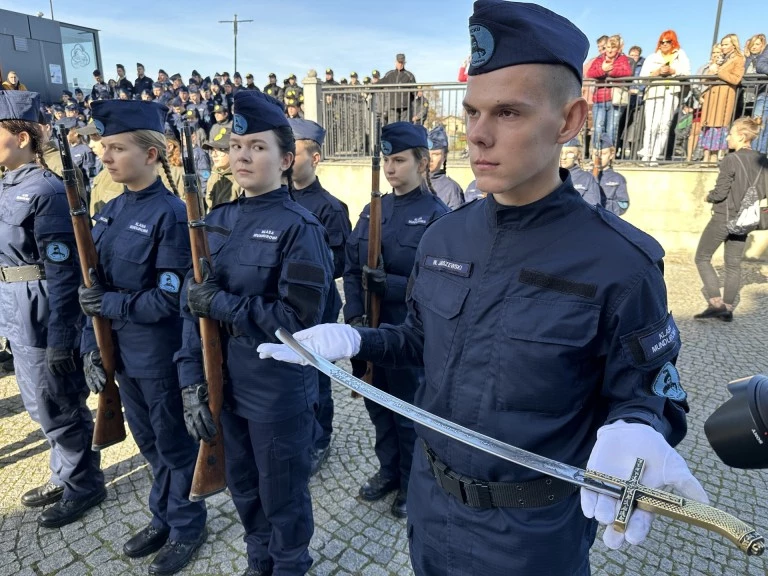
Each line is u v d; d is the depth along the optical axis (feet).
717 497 9.67
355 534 8.89
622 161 28.63
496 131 3.44
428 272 4.51
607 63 27.27
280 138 6.79
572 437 3.93
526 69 3.29
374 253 9.15
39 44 54.24
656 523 9.08
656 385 3.65
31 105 8.61
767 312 20.06
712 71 27.71
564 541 4.11
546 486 4.00
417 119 30.42
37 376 8.59
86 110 51.47
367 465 10.85
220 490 6.92
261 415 6.75
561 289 3.72
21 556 8.34
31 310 8.45
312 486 10.14
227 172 15.69
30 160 8.73
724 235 18.45
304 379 7.13
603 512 3.09
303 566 7.42
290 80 44.06
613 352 3.67
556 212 3.86
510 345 3.83
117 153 7.42
